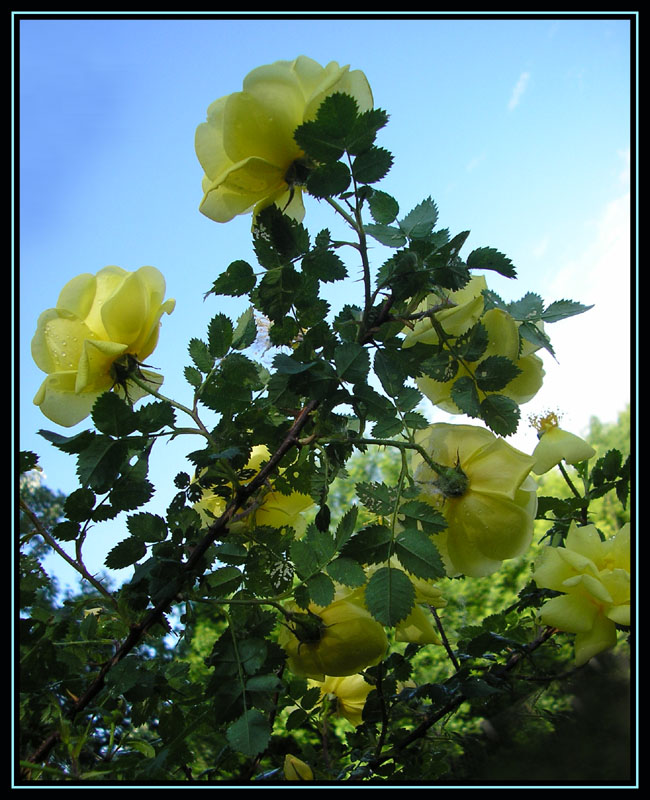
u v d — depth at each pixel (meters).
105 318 0.34
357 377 0.29
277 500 0.37
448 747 0.37
